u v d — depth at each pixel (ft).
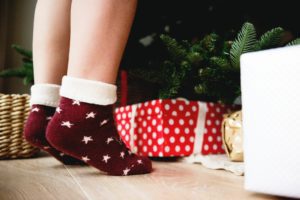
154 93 3.72
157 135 2.97
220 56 2.77
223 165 2.48
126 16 1.90
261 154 1.65
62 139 1.97
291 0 3.24
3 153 3.03
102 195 1.70
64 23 2.40
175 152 2.94
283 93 1.58
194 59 2.74
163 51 3.62
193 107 3.05
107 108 2.02
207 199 1.65
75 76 1.92
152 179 2.10
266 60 1.63
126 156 2.20
